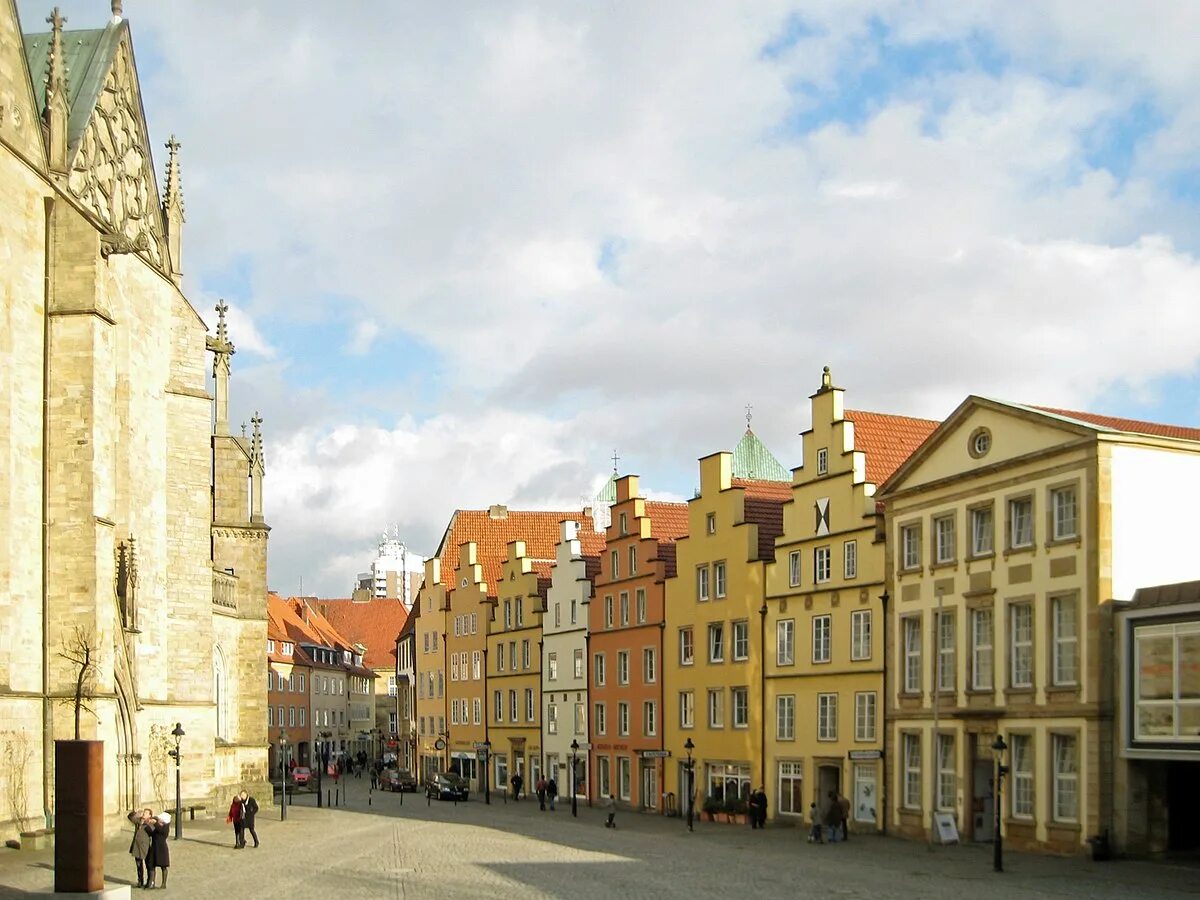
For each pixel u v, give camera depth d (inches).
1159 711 1523.1
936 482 1910.7
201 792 2273.6
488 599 3782.0
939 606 1892.2
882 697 2018.9
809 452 2247.8
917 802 1934.1
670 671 2667.3
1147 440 1640.0
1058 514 1688.0
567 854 1673.2
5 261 1622.8
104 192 2016.5
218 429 2696.9
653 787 2741.1
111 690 1748.3
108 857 1560.0
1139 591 1577.3
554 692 3287.4
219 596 2593.5
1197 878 1382.9
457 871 1444.4
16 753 1581.0
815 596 2201.0
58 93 1769.2
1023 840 1700.3
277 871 1448.1
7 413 1612.9
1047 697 1673.2
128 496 2028.8
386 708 7160.4
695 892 1235.9
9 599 1593.3
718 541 2502.5
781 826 2234.3
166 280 2241.6
